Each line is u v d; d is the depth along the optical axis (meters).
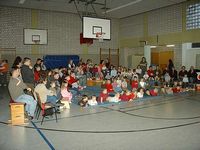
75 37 14.43
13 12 12.54
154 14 13.35
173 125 5.01
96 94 8.72
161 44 13.06
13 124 5.12
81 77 10.31
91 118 5.63
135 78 9.82
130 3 11.74
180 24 11.95
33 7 12.63
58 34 13.85
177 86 9.77
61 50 13.98
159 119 5.50
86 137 4.27
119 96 7.87
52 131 4.63
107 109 6.65
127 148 3.74
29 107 5.52
